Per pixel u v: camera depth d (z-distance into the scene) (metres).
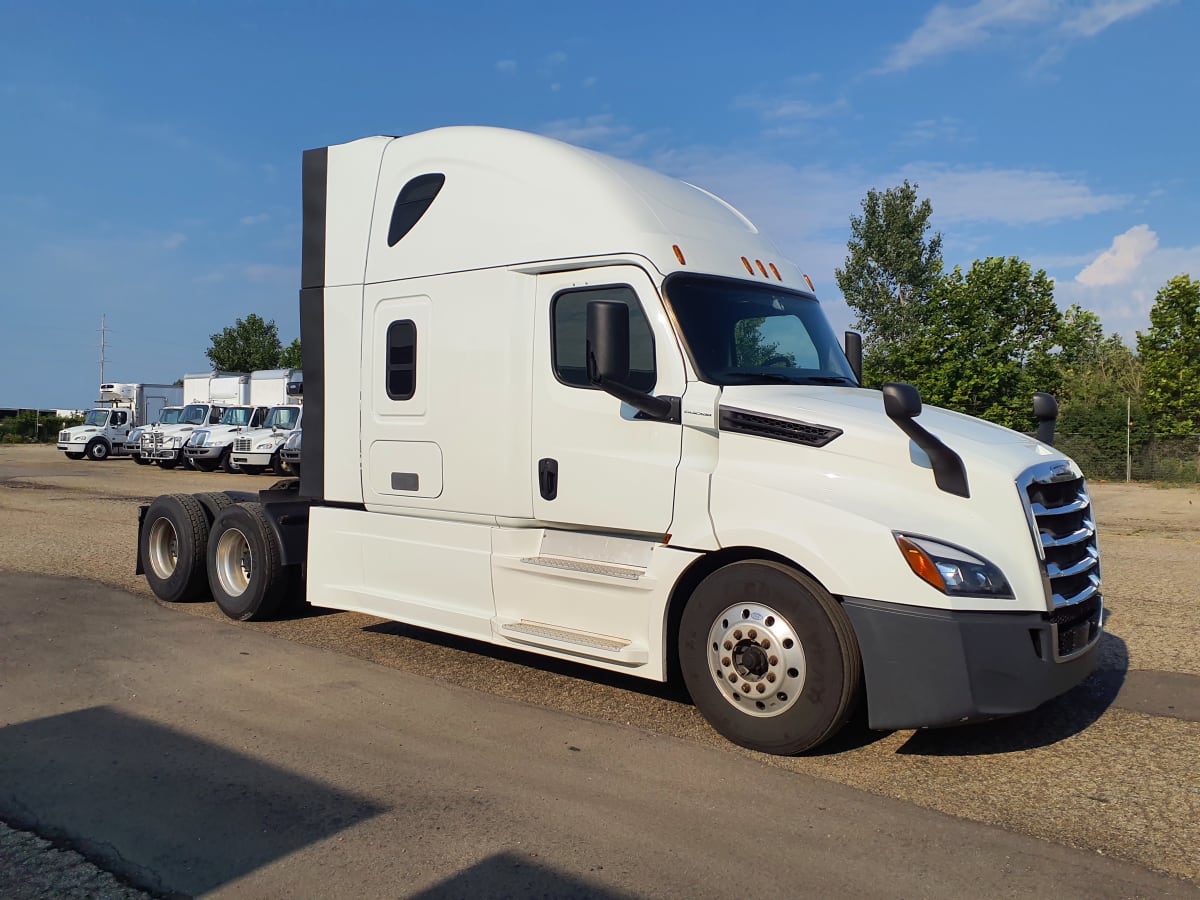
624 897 3.28
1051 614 4.41
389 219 6.50
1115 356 38.16
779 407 4.80
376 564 6.55
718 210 6.08
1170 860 3.57
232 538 7.79
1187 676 6.07
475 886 3.35
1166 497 21.14
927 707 4.22
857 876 3.43
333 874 3.44
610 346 4.81
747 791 4.21
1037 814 3.98
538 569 5.54
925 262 42.31
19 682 5.86
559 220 5.58
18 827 3.84
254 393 32.41
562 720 5.22
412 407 6.27
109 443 37.25
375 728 5.06
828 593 4.47
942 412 5.35
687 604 4.92
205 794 4.16
